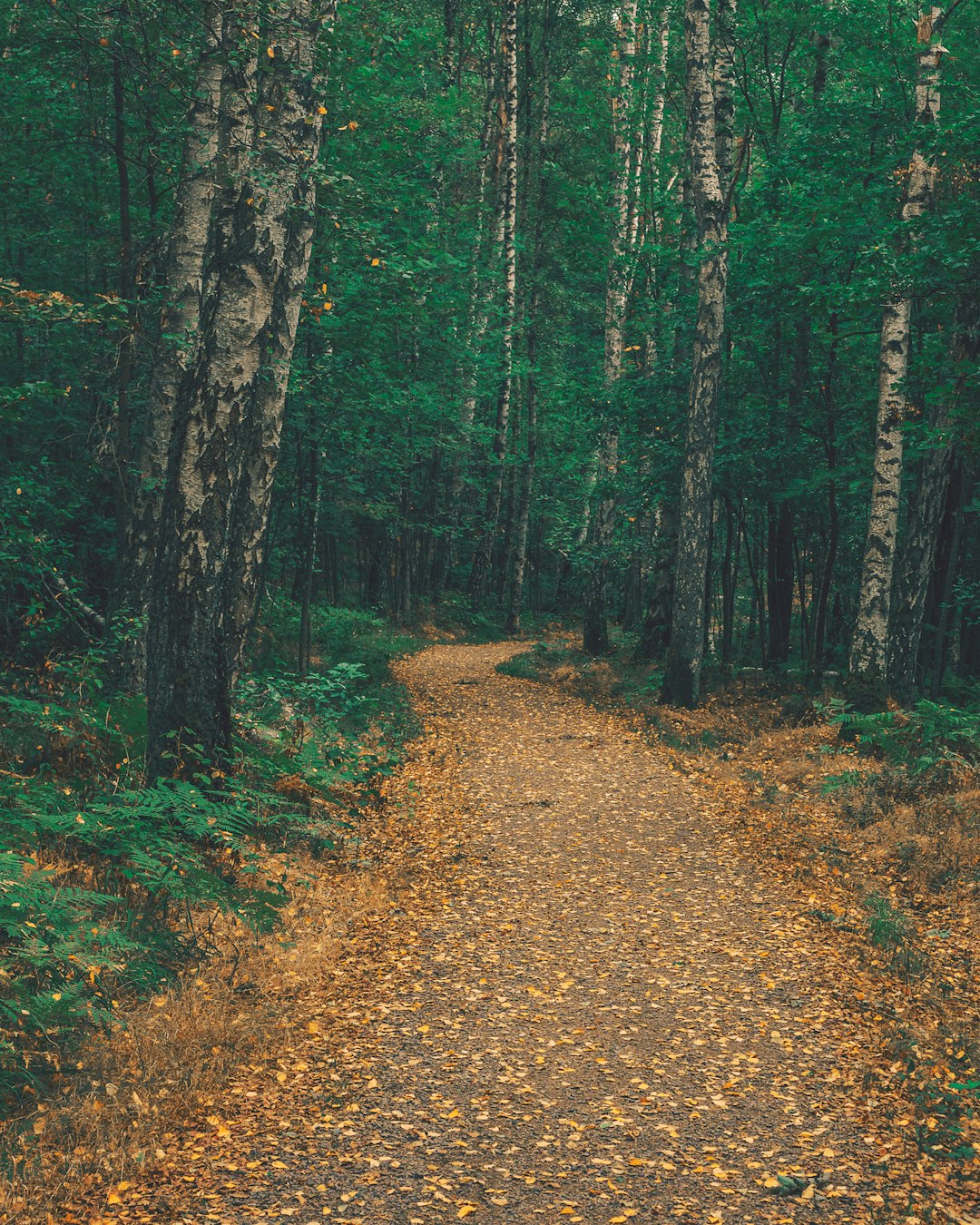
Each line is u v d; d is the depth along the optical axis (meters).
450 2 34.66
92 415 16.64
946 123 14.55
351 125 10.05
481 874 9.21
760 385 21.30
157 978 6.21
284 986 6.55
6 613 13.24
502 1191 4.41
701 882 9.02
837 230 16.45
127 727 9.83
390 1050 5.81
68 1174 4.39
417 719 17.00
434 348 24.38
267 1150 4.71
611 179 27.83
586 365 34.50
